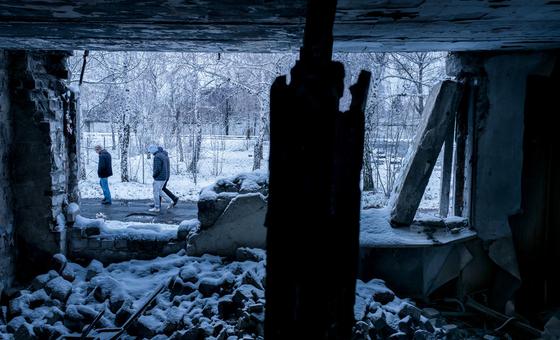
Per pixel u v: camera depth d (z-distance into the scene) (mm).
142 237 6082
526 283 5836
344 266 1835
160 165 10242
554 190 5789
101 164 11055
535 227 5840
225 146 23922
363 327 4488
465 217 6031
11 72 5512
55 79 5992
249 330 4488
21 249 5773
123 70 14625
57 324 4691
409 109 13625
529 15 3502
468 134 5949
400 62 12180
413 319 4852
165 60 17469
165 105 19625
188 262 5828
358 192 1853
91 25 3930
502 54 5625
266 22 3779
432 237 5668
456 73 5984
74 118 6348
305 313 1779
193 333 4441
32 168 5676
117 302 4934
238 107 22797
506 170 5703
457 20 3695
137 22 3797
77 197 6438
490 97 5723
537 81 5637
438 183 15086
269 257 1816
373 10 3355
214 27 4000
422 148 5758
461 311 5609
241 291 4836
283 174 1759
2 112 5375
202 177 16938
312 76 1713
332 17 1740
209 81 17125
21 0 3111
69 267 5691
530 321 5512
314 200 1729
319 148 1711
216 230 5934
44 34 4348
